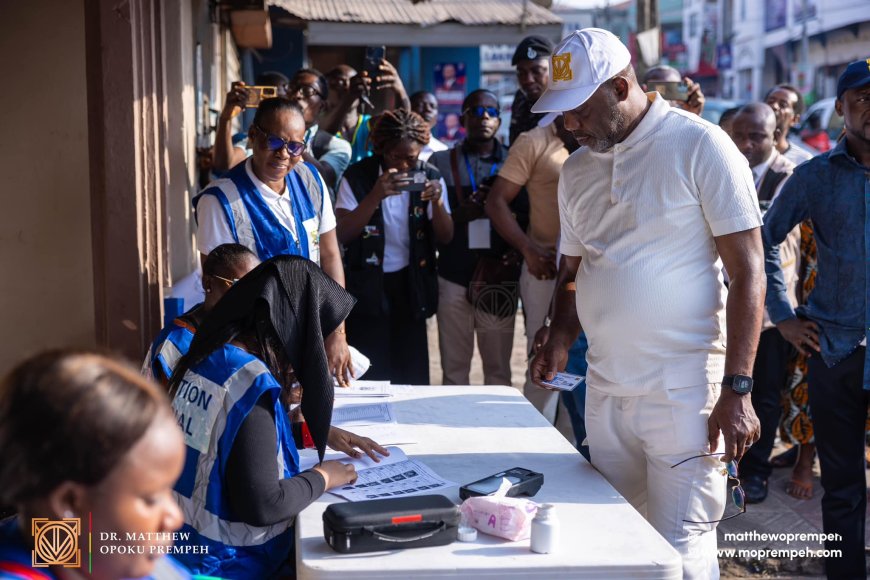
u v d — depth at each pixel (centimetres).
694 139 253
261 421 218
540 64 532
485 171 528
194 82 586
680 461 262
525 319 496
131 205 391
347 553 200
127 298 395
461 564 196
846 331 341
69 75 444
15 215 450
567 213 288
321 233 396
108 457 115
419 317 486
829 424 350
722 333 266
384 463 266
